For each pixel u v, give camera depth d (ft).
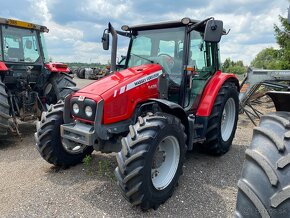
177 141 10.55
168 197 10.22
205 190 11.02
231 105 15.74
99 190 10.71
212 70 15.23
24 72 20.12
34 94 19.81
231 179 12.08
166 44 13.43
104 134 10.36
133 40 14.46
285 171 4.68
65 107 11.61
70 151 12.89
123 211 9.43
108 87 10.73
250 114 24.85
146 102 11.51
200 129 13.43
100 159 13.89
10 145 16.97
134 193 9.09
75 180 11.62
